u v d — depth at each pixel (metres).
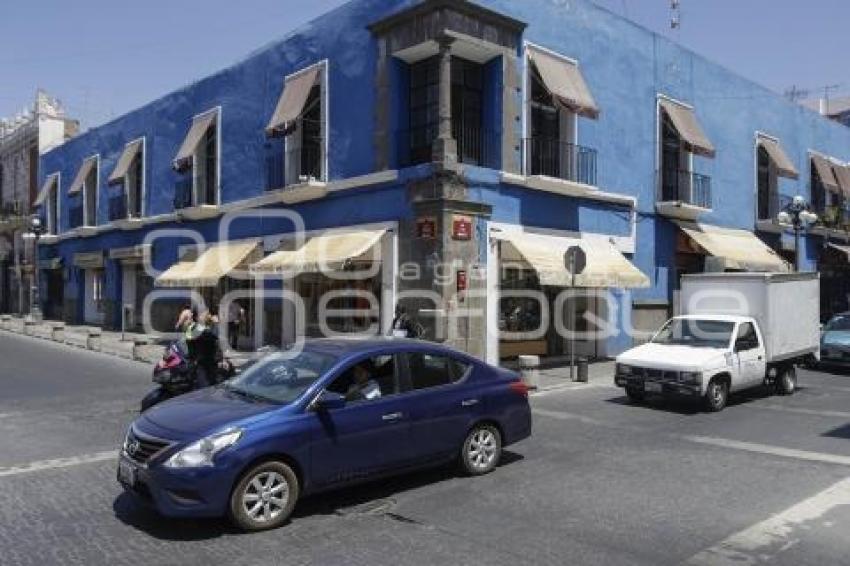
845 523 6.45
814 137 31.16
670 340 14.01
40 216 38.09
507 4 17.50
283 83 20.80
